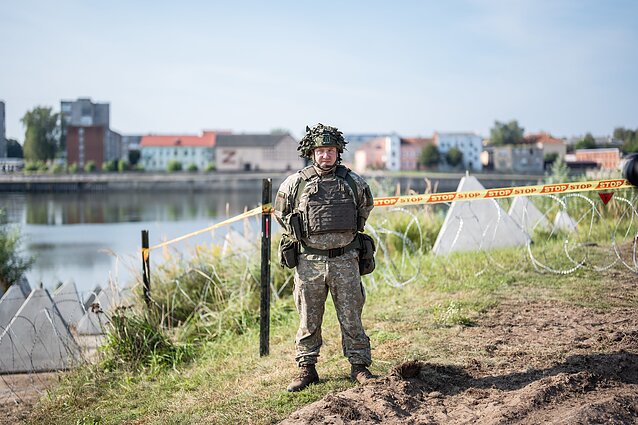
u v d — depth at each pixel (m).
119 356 6.84
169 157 148.88
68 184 107.19
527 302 6.92
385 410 4.08
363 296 4.78
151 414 5.14
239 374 5.75
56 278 23.14
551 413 3.81
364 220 4.78
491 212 10.73
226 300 8.82
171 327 8.11
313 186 4.62
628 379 4.38
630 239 10.55
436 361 5.10
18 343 7.50
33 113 135.12
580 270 8.39
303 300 4.77
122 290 8.55
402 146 120.19
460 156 114.06
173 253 10.24
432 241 11.91
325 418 4.00
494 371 4.78
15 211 67.25
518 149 76.94
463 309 6.71
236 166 144.38
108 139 141.50
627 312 6.32
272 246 10.01
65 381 6.51
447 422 3.91
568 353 5.05
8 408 6.18
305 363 4.85
